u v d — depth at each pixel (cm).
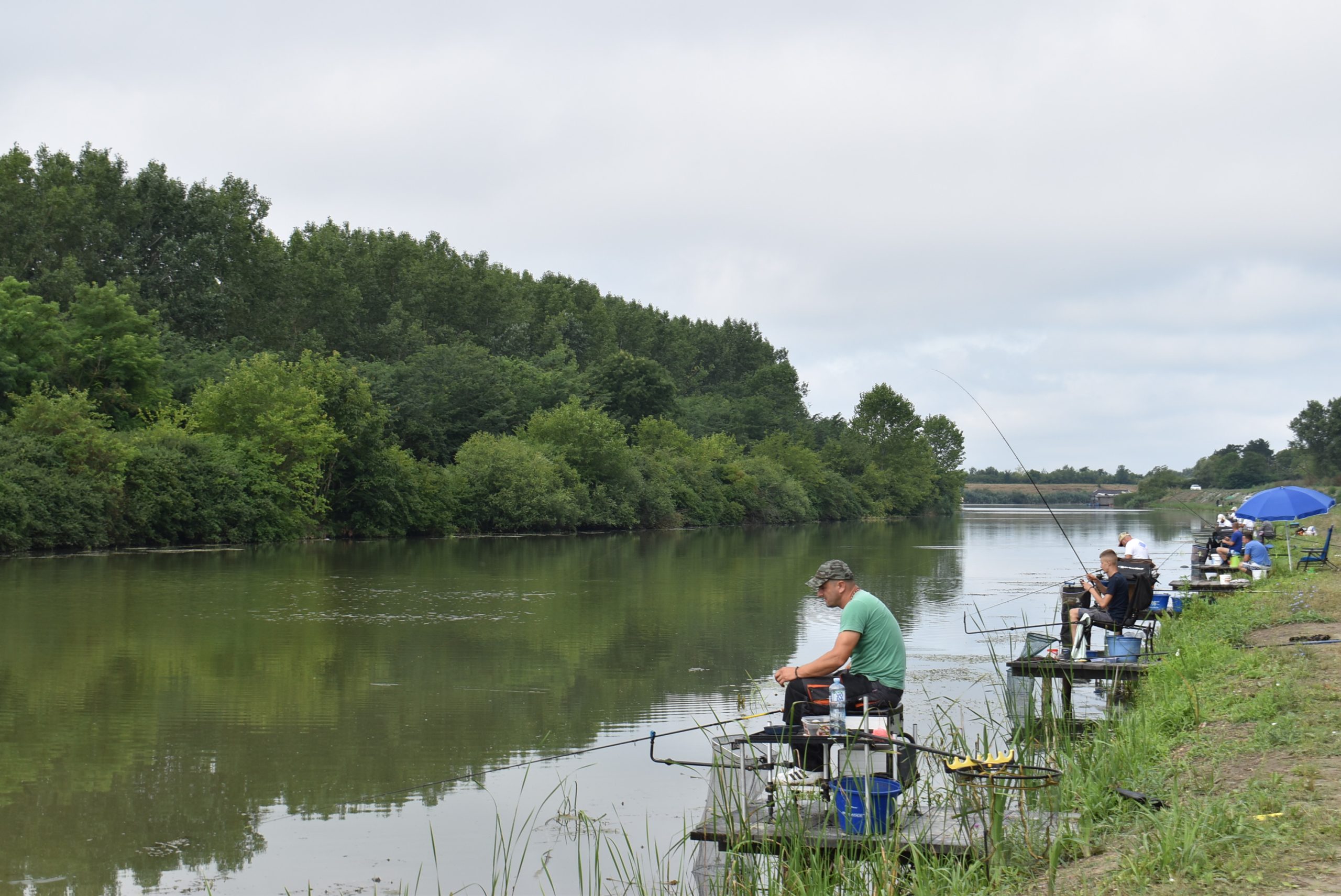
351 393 4828
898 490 11012
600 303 12738
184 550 3862
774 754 729
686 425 9656
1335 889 462
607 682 1405
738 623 2000
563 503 5888
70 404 3791
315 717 1186
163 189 7000
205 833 802
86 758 1008
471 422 6894
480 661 1558
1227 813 571
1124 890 496
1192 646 1189
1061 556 4169
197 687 1347
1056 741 822
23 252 6091
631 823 821
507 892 678
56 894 687
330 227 10638
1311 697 879
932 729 1051
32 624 1872
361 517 4862
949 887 553
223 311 6988
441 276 10275
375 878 707
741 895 595
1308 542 3281
